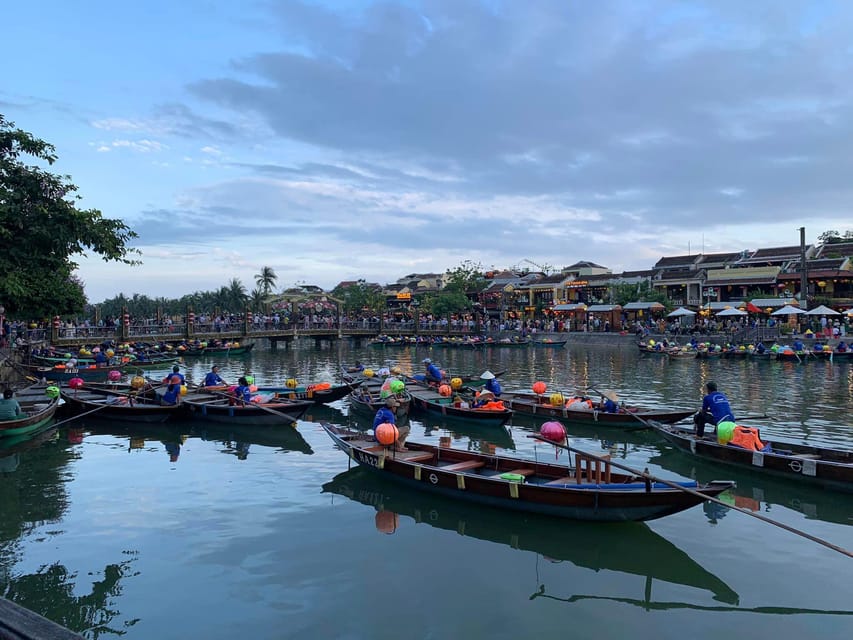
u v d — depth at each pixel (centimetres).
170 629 699
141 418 1812
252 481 1256
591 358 4231
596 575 841
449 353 4941
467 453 1215
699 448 1334
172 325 4625
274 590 788
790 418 1872
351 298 8662
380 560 882
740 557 892
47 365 3180
